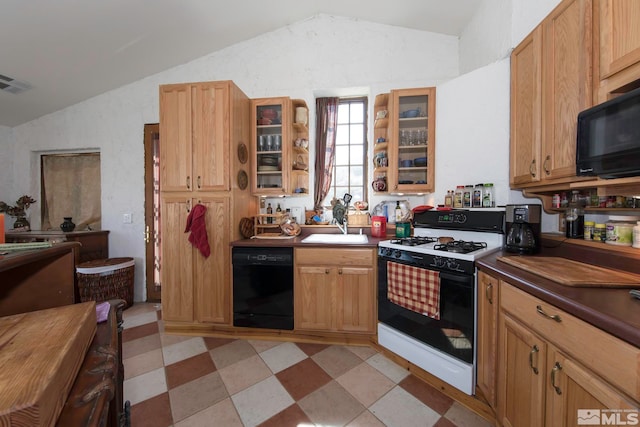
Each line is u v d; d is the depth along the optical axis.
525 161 1.60
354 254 2.05
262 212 2.79
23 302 0.88
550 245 1.63
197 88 2.22
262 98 2.50
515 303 1.12
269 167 2.55
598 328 0.75
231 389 1.59
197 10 2.25
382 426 1.33
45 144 3.07
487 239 1.84
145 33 2.32
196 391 1.57
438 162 2.15
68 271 0.93
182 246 2.25
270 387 1.60
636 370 0.65
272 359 1.89
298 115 2.62
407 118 2.33
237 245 2.16
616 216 1.42
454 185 2.05
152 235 2.97
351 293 2.06
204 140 2.22
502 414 1.22
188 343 2.12
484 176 1.90
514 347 1.14
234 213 2.24
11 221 3.15
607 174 0.99
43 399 0.34
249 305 2.16
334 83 2.72
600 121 1.00
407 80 2.63
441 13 2.35
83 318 0.56
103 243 2.98
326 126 2.84
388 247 1.90
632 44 0.93
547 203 1.71
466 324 1.47
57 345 0.45
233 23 2.53
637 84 0.96
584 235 1.47
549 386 0.94
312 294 2.10
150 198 2.97
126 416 0.79
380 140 2.58
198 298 2.24
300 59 2.76
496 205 1.85
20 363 0.40
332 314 2.08
